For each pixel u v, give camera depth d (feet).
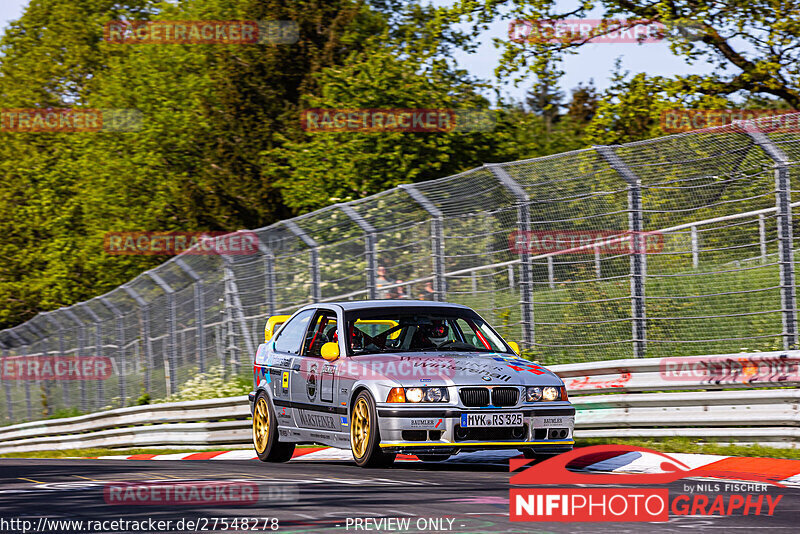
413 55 204.03
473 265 97.35
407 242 103.19
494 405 62.54
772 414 69.00
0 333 218.18
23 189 312.09
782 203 81.97
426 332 71.15
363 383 64.69
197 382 130.62
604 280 89.76
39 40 359.87
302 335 76.84
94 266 269.64
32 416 193.16
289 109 254.27
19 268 307.37
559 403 64.03
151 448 122.83
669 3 173.68
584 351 91.71
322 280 112.37
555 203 92.63
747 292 82.58
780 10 165.07
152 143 262.06
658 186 87.45
